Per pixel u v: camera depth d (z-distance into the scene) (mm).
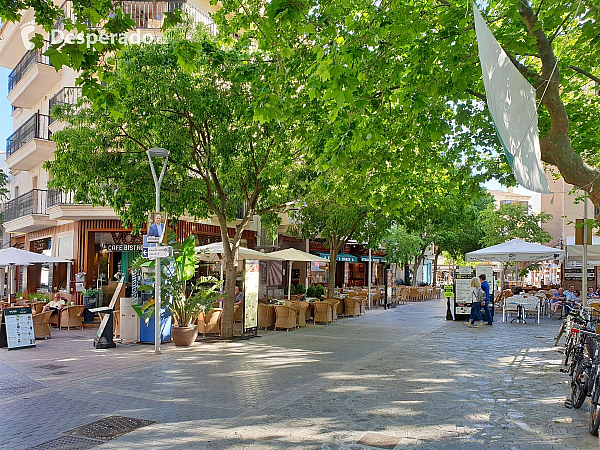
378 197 11719
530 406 7336
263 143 14023
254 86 9789
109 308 12945
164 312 13562
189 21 13539
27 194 25297
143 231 20828
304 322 17938
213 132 12914
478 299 18453
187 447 5613
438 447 5645
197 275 22438
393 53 8992
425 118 8852
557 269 40688
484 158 11555
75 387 8461
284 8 6746
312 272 30562
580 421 6629
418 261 39750
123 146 13750
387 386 8539
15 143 26000
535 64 12086
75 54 6082
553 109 7176
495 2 8938
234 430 6199
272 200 16172
